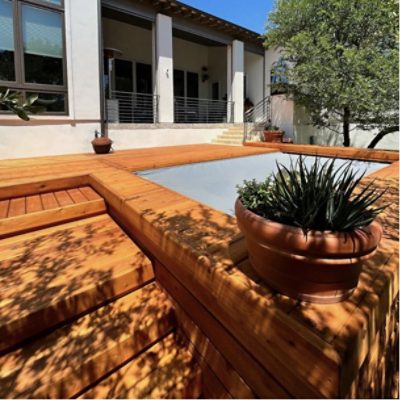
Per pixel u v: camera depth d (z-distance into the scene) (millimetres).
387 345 1445
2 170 3973
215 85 12031
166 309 1854
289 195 1151
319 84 7117
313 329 971
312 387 964
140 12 7449
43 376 1405
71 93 6004
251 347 1255
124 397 1481
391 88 6258
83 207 3020
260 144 7117
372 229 1003
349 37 6996
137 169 4297
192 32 8727
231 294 1244
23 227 2652
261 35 9211
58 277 1926
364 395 1152
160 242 1825
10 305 1653
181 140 8203
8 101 1049
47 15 5555
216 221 1935
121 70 9453
